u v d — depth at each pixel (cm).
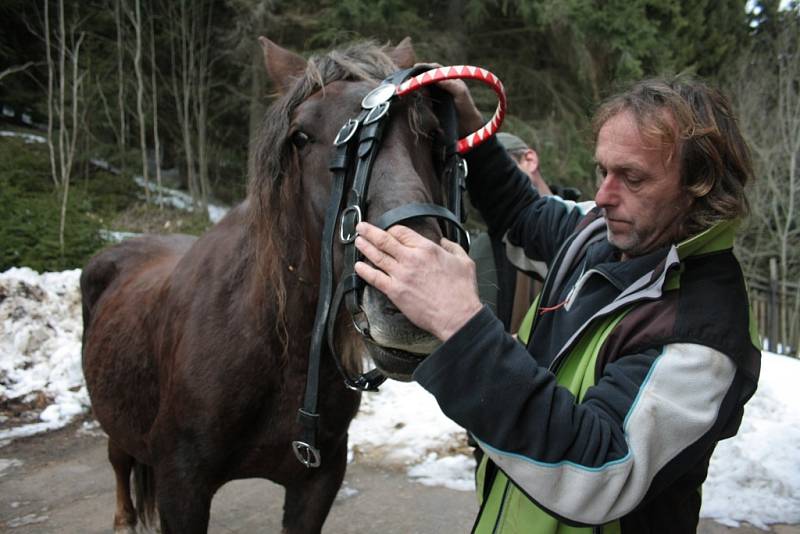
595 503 96
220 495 320
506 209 183
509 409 95
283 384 166
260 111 1288
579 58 1102
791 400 433
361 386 144
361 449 376
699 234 110
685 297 108
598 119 119
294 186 148
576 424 96
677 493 117
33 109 1572
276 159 148
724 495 309
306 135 142
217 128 1547
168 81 1511
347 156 129
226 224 190
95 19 1407
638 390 101
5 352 491
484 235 244
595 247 137
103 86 1410
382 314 110
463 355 95
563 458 96
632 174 110
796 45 1458
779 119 1341
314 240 142
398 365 114
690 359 101
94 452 377
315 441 160
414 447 376
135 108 1469
